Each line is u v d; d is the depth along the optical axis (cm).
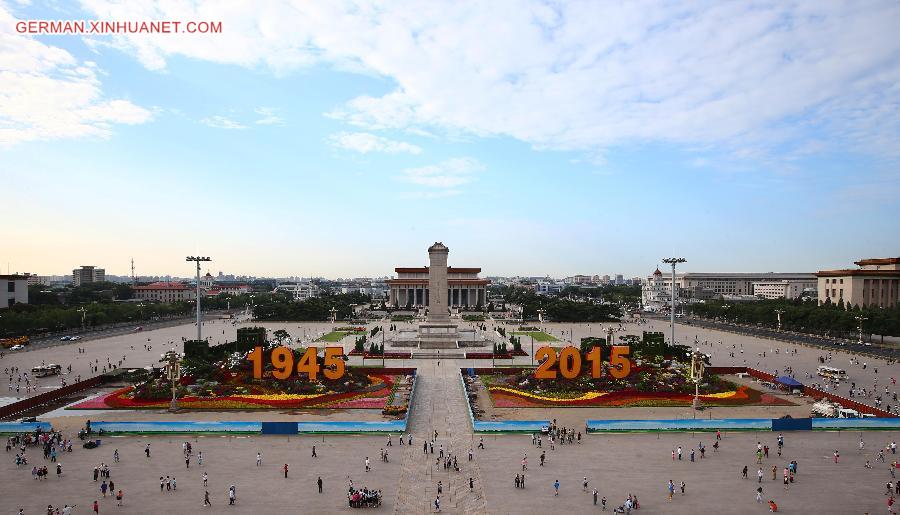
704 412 9288
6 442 7550
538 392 10369
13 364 13888
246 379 10588
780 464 6875
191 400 9600
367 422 8088
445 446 7519
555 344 17925
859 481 6300
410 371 12825
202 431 8056
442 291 17738
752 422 8375
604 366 11531
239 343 13825
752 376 12575
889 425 8419
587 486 6116
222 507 5509
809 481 6288
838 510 5503
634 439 7906
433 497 5797
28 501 5616
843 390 11081
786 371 13125
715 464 6850
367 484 6144
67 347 17212
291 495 5828
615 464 6838
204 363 11269
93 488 5972
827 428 8419
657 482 6247
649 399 10044
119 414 9044
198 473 6456
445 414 9144
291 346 17262
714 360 15062
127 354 15638
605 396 10012
